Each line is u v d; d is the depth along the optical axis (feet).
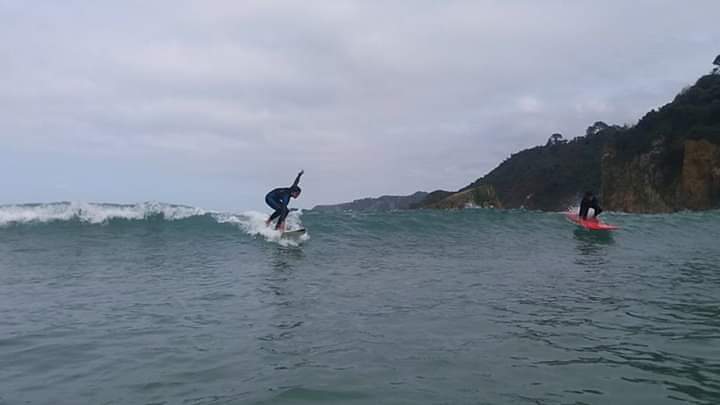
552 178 236.43
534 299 22.58
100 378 12.95
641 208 142.51
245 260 33.22
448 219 53.93
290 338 16.53
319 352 15.05
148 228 43.32
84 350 15.24
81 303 21.25
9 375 13.17
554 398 11.65
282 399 11.50
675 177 136.56
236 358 14.48
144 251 35.37
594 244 43.42
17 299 21.86
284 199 43.01
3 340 16.17
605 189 158.51
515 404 11.30
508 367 13.76
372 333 17.13
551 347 15.60
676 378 12.98
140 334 16.94
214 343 15.94
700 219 59.21
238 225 45.85
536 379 12.88
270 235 42.98
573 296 23.24
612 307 21.02
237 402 11.34
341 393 11.87
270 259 33.86
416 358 14.49
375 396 11.70
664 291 24.27
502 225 52.21
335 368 13.61
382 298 22.75
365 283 26.35
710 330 17.53
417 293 23.89
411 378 12.89
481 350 15.29
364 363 14.05
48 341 16.11
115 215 45.78
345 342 16.08
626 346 15.72
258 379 12.80
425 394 11.85
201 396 11.74
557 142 283.38
